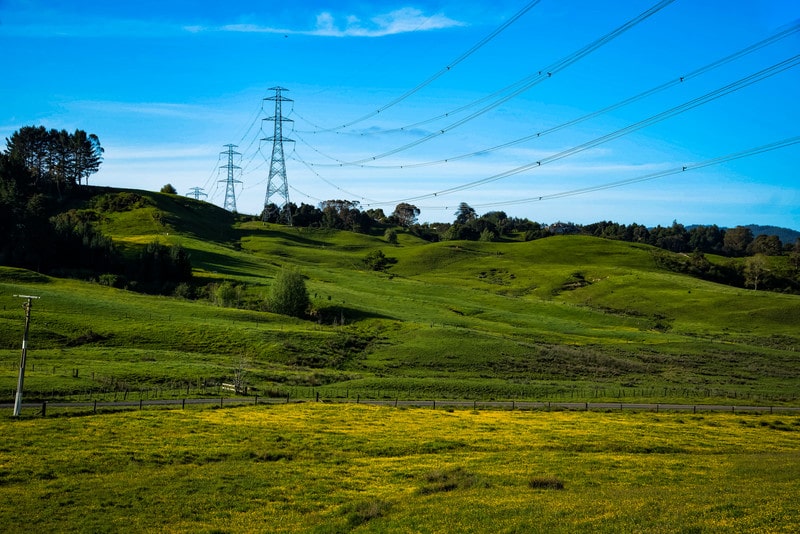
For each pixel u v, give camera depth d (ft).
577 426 220.02
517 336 491.72
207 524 107.86
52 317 384.47
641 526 86.17
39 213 599.16
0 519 107.04
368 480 142.51
